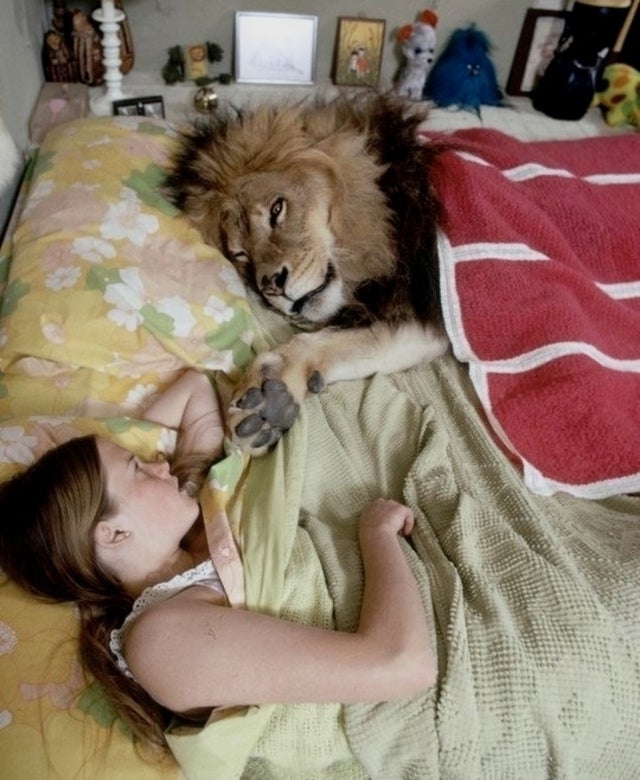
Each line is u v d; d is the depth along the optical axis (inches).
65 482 36.8
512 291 53.7
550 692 36.0
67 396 48.0
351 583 40.1
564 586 38.8
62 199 55.7
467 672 36.1
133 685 35.1
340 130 56.3
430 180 56.1
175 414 49.5
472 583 39.8
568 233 58.9
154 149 63.3
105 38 81.7
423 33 93.3
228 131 58.4
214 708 34.5
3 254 56.8
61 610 37.1
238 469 44.5
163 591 37.0
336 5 94.4
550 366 51.4
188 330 53.2
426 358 57.1
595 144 71.2
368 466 49.4
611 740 36.9
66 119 77.9
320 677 33.2
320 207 54.5
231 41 95.6
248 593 38.3
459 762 35.5
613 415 49.7
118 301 51.1
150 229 57.1
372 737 36.0
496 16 97.4
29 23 80.8
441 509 44.6
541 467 49.3
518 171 60.8
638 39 99.5
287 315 57.3
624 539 44.9
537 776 36.6
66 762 32.9
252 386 47.4
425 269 55.4
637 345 56.6
